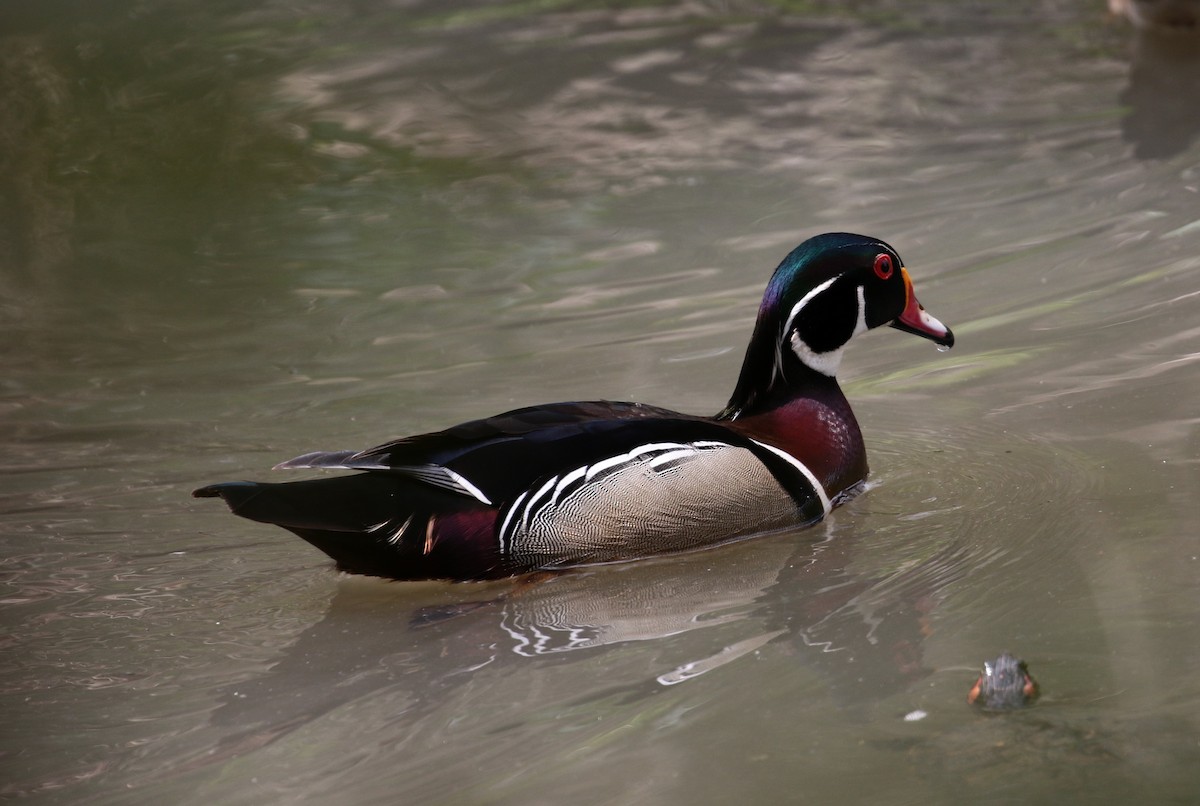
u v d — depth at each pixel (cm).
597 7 2664
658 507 926
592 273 1538
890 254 1034
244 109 2209
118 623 863
